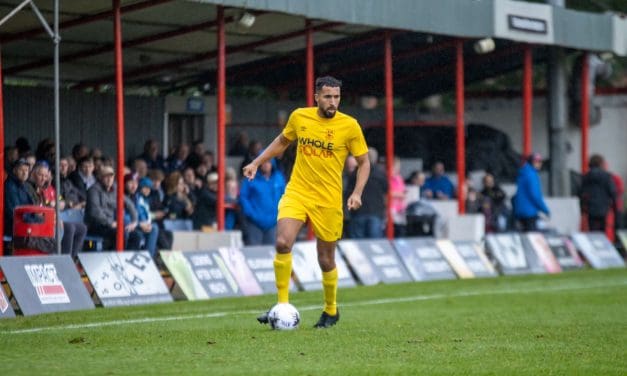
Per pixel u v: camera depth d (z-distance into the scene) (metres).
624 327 19.09
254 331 17.83
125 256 24.73
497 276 34.75
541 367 13.99
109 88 46.38
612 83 58.38
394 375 13.14
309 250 29.53
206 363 14.04
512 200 38.28
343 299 25.78
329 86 17.31
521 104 48.12
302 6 28.78
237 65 40.12
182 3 28.58
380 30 34.47
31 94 36.41
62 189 27.52
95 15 28.91
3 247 24.55
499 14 35.47
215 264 26.81
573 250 38.56
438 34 35.03
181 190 31.31
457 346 16.09
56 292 22.42
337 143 17.45
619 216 42.84
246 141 39.06
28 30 30.89
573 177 44.72
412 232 35.84
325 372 13.32
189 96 41.16
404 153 44.09
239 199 30.92
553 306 23.92
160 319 20.36
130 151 39.38
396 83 44.72
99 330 18.11
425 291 28.42
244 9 28.11
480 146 44.44
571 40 38.91
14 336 17.11
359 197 17.58
